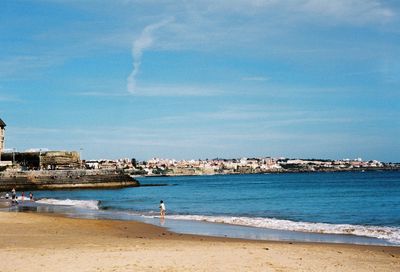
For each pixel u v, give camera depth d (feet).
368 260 66.85
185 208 219.20
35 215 145.18
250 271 56.39
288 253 71.31
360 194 331.36
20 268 56.85
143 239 92.17
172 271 55.67
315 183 577.43
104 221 131.85
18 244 79.77
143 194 383.24
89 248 74.69
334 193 351.46
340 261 65.26
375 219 159.74
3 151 537.24
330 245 85.61
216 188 502.38
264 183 628.69
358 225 131.34
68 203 240.53
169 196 347.77
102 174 497.05
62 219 133.90
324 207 223.10
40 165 540.93
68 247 76.02
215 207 227.61
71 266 58.13
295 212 192.85
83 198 320.70
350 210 203.10
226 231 112.68
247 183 646.74
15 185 436.76
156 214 170.40
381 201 259.39
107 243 82.58
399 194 321.11
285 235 104.83
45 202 250.98
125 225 123.34
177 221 139.64
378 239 97.35
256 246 80.69
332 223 142.72
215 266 59.11
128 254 67.56
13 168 474.90
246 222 133.39
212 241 91.15
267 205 241.35
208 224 130.00
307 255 69.97
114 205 239.30
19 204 234.58
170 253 68.95
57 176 463.83
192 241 89.71
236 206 234.58
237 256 66.90
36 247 75.82
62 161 559.38
